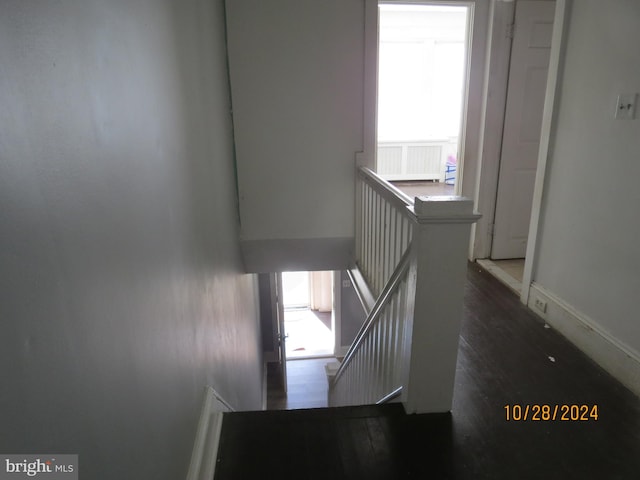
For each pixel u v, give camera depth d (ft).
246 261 11.60
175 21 4.80
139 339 3.17
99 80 2.66
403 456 5.19
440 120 22.52
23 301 1.80
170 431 3.89
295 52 10.10
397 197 6.66
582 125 7.50
